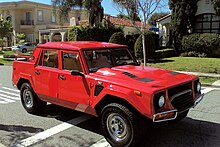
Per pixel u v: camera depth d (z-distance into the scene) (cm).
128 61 589
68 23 4375
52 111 677
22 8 4409
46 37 3572
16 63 681
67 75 527
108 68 521
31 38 4466
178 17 2198
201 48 2105
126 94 421
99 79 468
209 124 564
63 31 3253
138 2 1570
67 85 530
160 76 474
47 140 493
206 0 2206
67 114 651
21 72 662
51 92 573
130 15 1709
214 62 1697
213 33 2119
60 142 483
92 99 481
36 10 4403
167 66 1590
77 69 517
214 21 2219
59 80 546
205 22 2261
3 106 741
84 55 511
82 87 498
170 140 480
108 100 467
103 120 466
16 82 682
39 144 475
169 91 430
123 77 462
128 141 434
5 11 4506
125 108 432
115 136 454
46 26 4231
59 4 2756
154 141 476
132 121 425
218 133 512
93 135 515
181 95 450
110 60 552
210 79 1177
